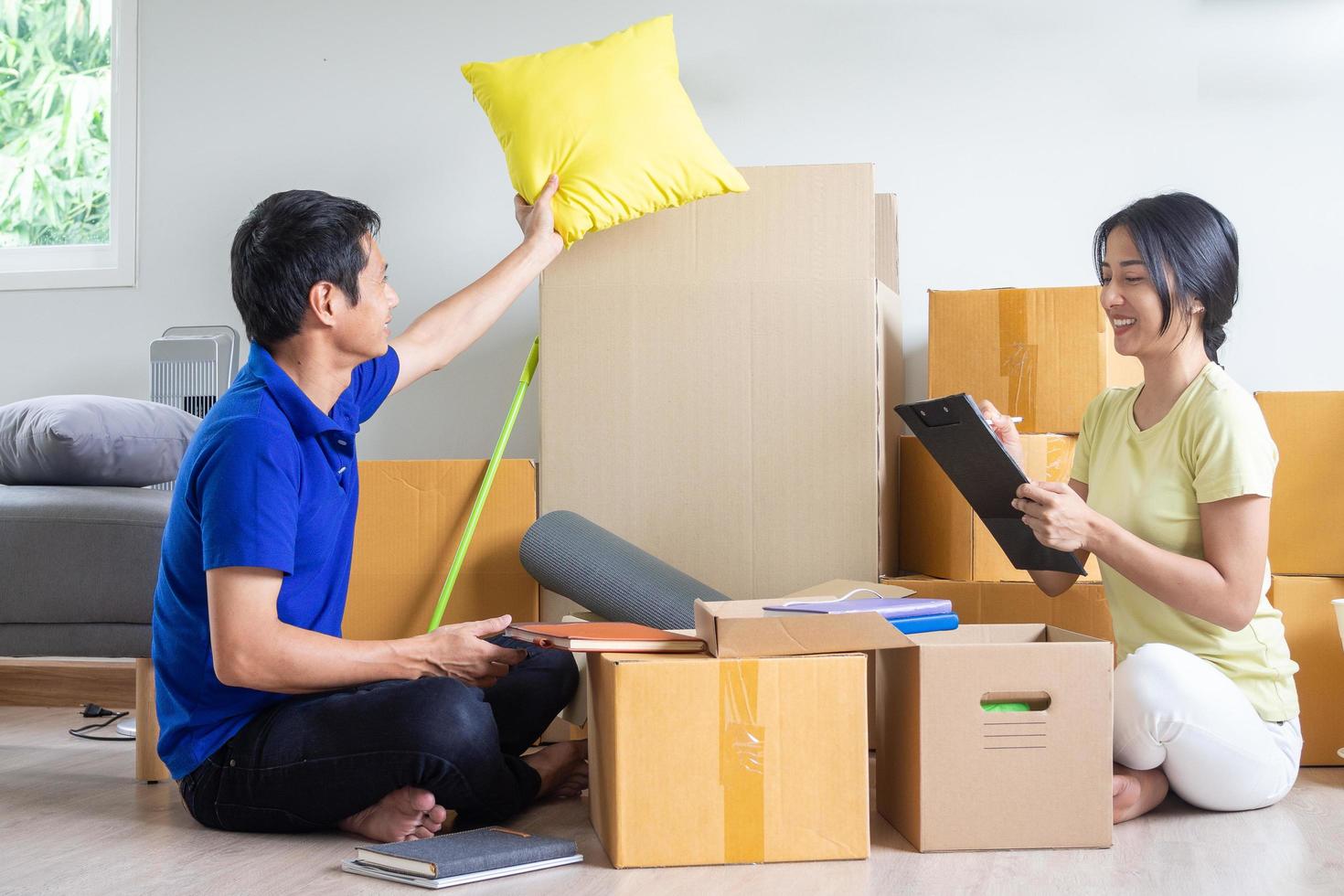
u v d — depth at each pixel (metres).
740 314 2.27
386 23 3.00
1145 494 1.73
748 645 1.52
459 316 2.03
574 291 2.31
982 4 2.74
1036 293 2.27
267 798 1.62
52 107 3.28
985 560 2.21
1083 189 2.70
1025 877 1.44
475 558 2.36
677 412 2.28
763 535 2.25
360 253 1.63
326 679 1.57
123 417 2.19
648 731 1.51
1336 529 2.09
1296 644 2.08
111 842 1.62
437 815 1.58
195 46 3.09
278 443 1.55
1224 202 2.63
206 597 1.61
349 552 1.75
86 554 1.98
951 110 2.75
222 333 2.97
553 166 2.12
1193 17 2.65
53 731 2.52
